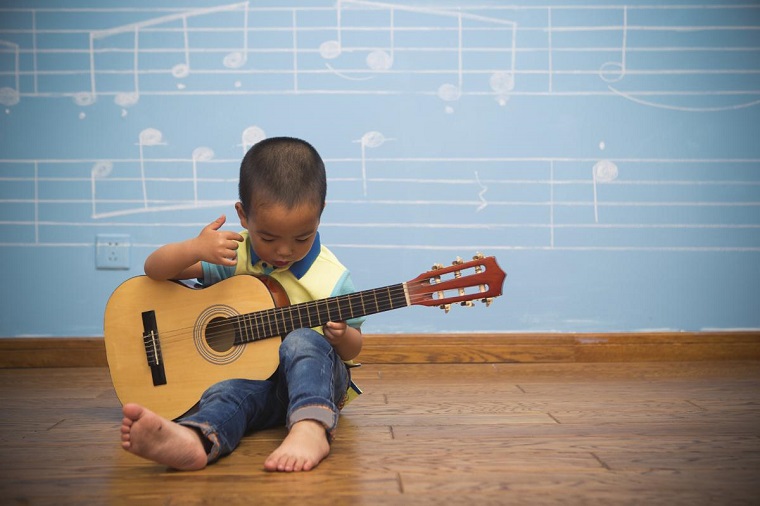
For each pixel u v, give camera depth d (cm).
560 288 246
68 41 242
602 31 244
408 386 204
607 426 158
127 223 244
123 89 243
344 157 245
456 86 244
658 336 244
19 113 242
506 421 163
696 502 112
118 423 164
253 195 143
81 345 241
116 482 121
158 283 158
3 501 112
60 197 243
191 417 131
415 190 245
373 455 136
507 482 121
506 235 246
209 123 244
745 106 245
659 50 244
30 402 187
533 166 246
